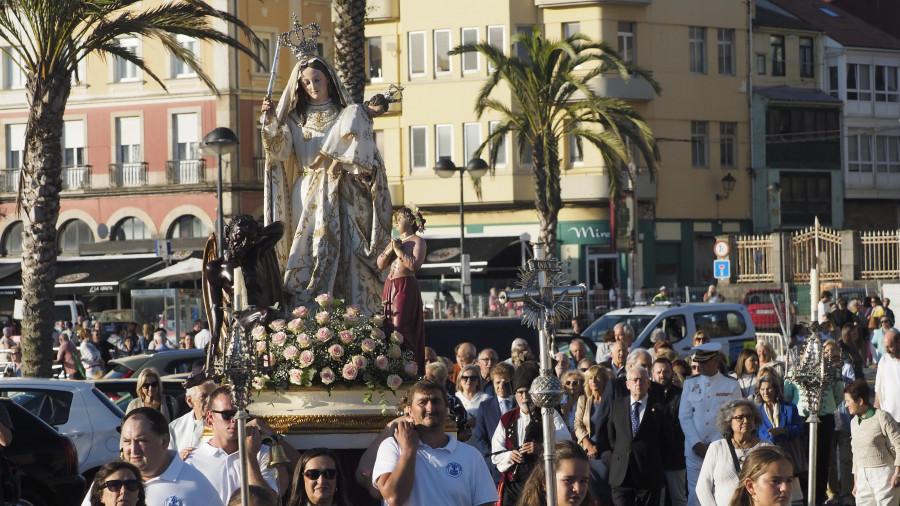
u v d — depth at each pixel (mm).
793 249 71938
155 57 80312
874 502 19969
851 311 49375
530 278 10688
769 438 19906
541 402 10234
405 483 11320
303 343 14516
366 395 14695
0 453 17312
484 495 11789
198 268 62125
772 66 87062
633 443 18500
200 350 31266
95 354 37531
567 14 78125
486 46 60125
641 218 79375
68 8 30469
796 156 85812
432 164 78875
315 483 11445
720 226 82812
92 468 22250
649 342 39562
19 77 82688
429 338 32562
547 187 61344
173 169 80062
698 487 15336
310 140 16281
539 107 60719
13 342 43094
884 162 91062
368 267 16422
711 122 82562
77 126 82188
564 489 10859
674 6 80750
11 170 82438
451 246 71438
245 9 78750
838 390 22422
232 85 78875
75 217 82250
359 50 32719
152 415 11492
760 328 59062
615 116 60938
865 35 91750
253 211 80188
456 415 16656
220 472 12109
